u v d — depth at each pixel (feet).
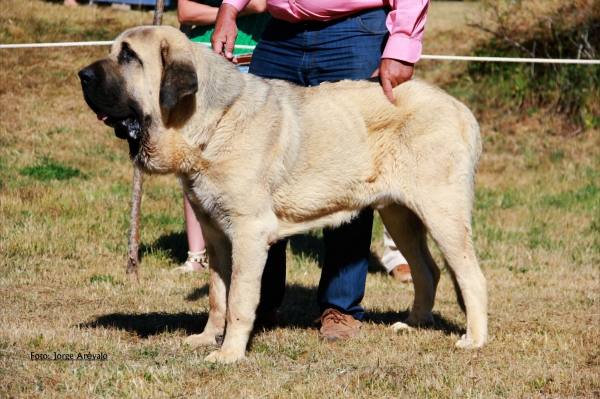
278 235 13.82
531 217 30.01
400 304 19.02
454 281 15.06
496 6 49.39
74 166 32.55
